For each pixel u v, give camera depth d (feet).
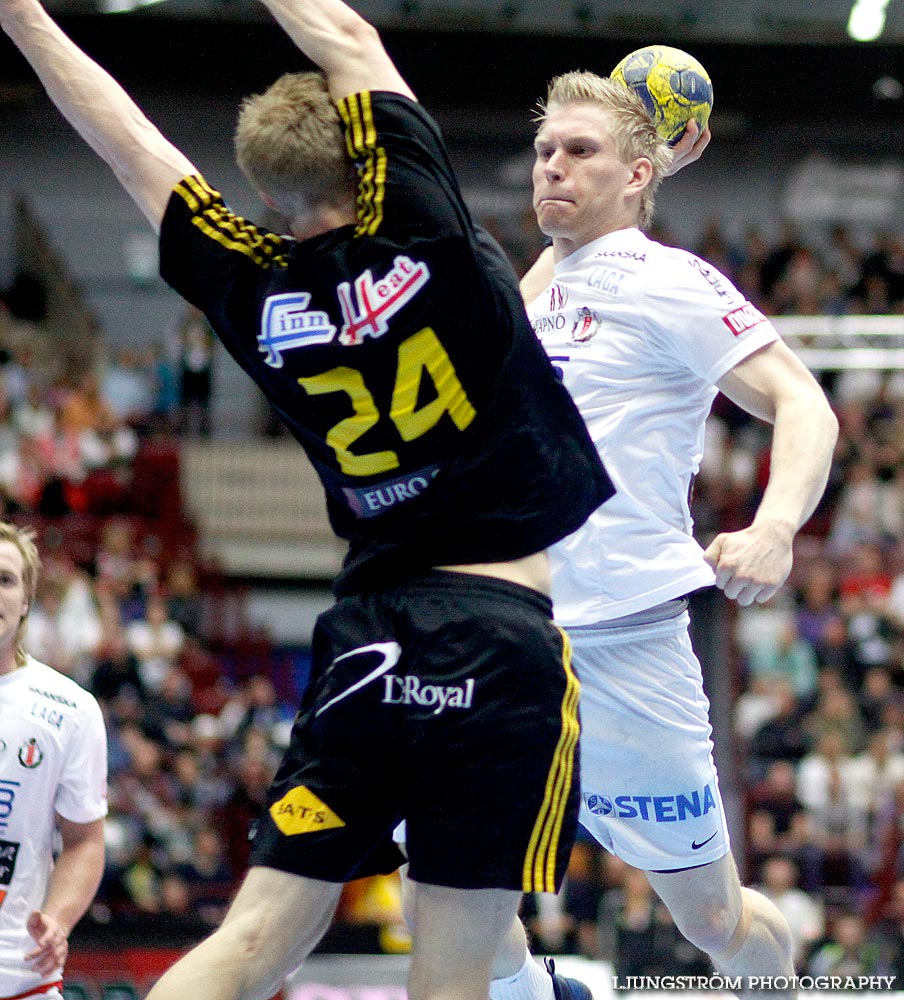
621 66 22.82
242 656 86.22
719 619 72.18
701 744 21.03
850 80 103.14
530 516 14.64
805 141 118.83
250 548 103.24
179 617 81.97
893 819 64.59
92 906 47.16
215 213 14.83
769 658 72.79
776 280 106.42
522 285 22.34
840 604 76.59
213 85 99.04
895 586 78.84
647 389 19.71
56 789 24.00
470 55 96.89
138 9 91.15
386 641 14.60
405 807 14.83
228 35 93.40
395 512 14.80
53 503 91.50
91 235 120.16
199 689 76.48
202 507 103.14
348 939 46.21
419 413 14.28
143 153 14.99
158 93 101.14
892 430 93.09
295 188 14.42
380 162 14.20
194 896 58.18
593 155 20.06
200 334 106.22
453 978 14.29
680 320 18.93
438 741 14.33
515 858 14.33
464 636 14.34
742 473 90.02
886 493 88.48
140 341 119.85
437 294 14.11
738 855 63.31
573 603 20.18
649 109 22.43
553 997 22.34
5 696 23.79
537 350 14.89
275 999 38.75
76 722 24.09
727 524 87.04
